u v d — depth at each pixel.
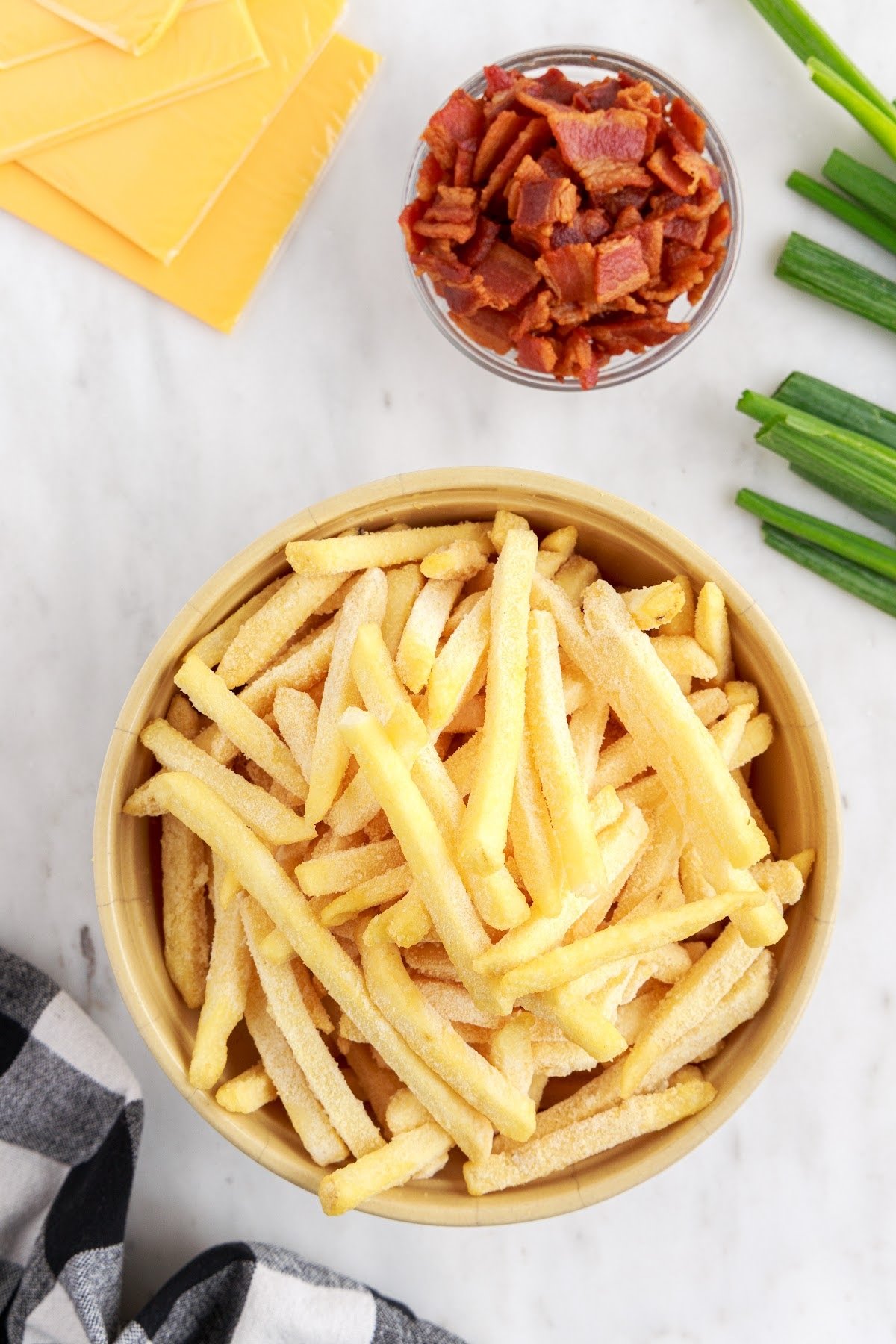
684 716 0.51
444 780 0.51
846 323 0.61
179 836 0.55
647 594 0.52
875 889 0.62
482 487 0.53
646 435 0.62
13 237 0.62
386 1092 0.54
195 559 0.62
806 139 0.61
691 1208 0.62
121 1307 0.62
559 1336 0.62
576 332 0.57
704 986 0.52
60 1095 0.59
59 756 0.62
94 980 0.62
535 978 0.49
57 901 0.62
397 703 0.50
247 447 0.62
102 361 0.62
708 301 0.59
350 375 0.62
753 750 0.54
